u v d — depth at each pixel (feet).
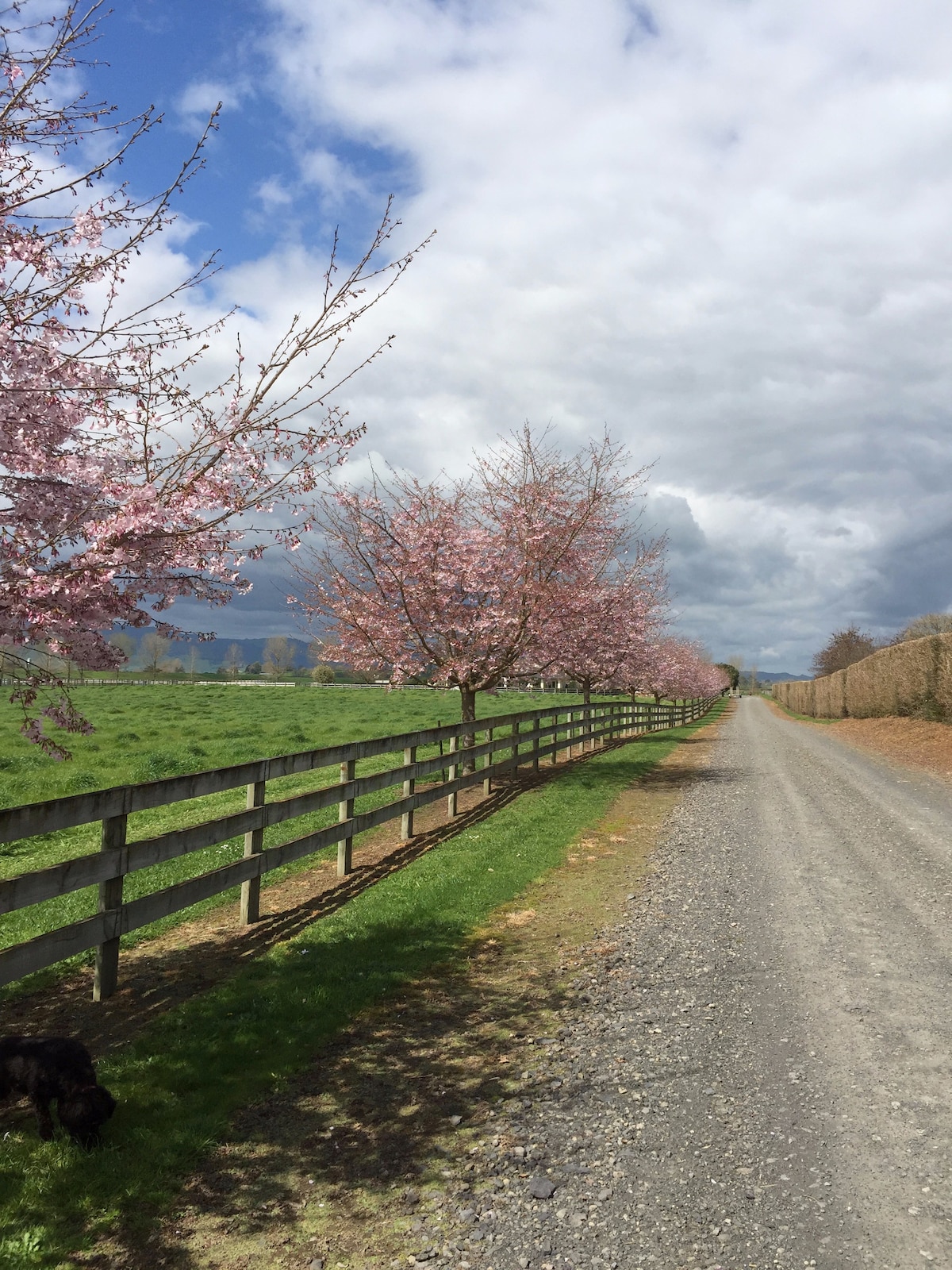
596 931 21.07
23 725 14.84
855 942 20.10
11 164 13.41
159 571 14.80
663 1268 8.69
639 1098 12.50
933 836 33.73
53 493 13.83
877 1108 12.07
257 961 18.62
